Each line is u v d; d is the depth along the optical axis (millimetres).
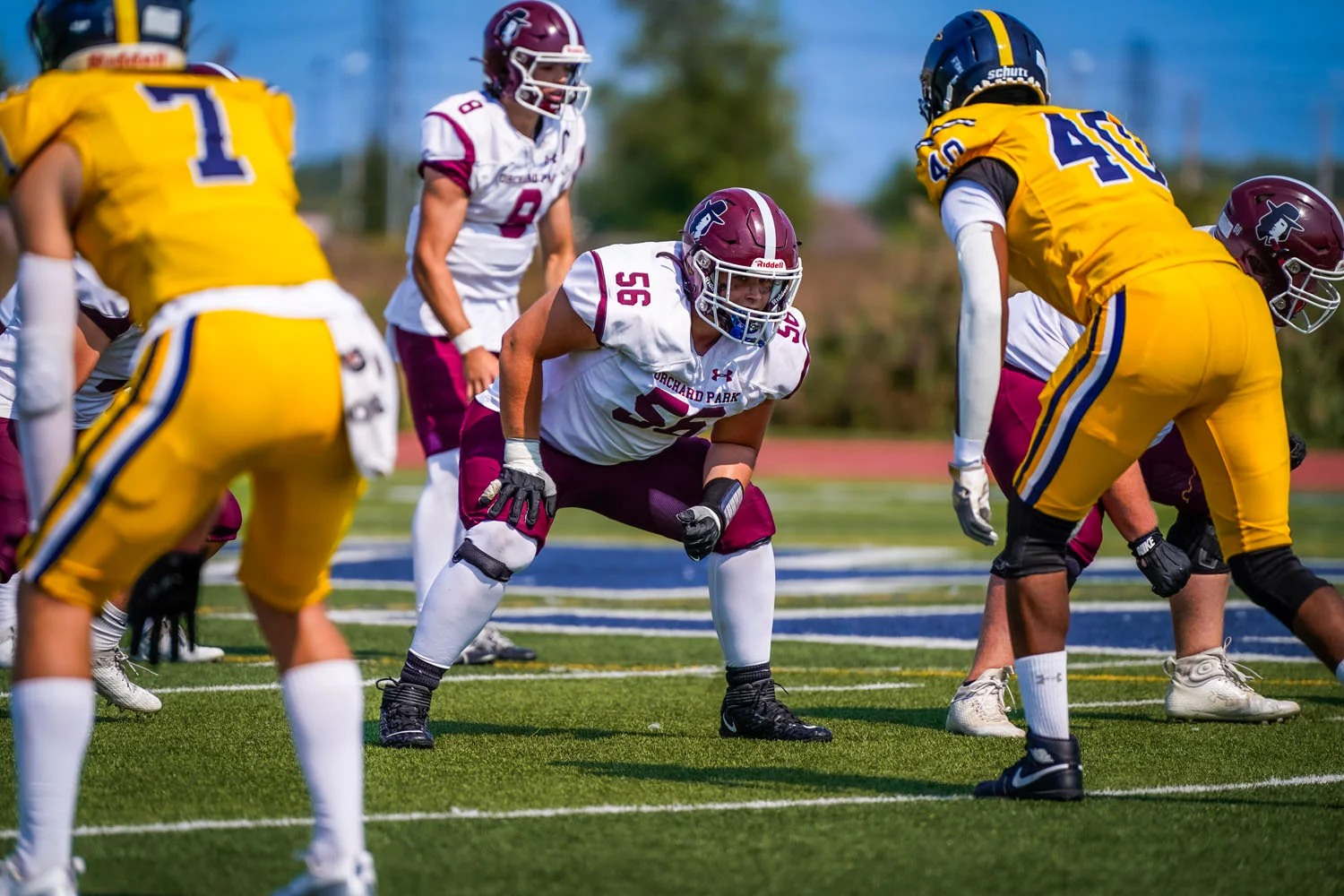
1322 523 47062
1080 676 20297
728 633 15797
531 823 11883
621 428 14953
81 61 10094
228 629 23922
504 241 21156
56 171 9516
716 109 174000
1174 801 12812
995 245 12602
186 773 13453
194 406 9094
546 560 35750
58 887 9266
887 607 27891
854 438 85500
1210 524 17000
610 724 16547
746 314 13789
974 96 13719
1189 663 17062
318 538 9875
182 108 9852
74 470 9328
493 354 21250
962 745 15430
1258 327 12281
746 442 15367
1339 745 15508
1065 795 12656
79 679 9406
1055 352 16391
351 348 9477
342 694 9773
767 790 13172
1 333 16453
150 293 9469
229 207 9562
